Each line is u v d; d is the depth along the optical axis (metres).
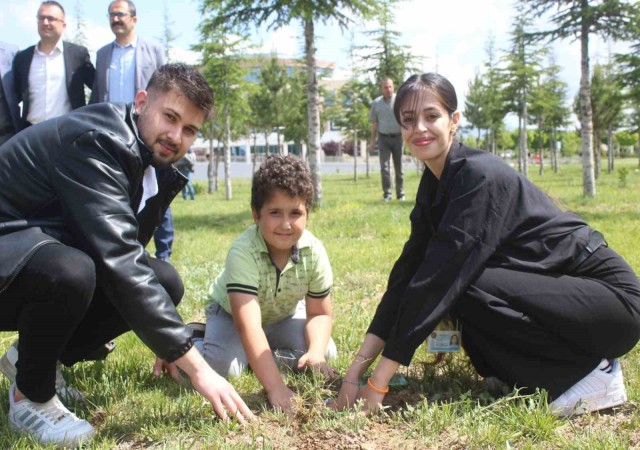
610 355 2.53
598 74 26.30
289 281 3.14
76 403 2.68
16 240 2.24
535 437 2.30
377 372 2.57
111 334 2.77
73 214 2.29
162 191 2.73
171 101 2.43
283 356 3.29
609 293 2.47
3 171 2.37
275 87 25.28
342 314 4.26
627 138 61.03
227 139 19.00
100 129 2.37
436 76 2.68
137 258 2.30
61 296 2.21
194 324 3.44
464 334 2.77
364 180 30.92
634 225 8.20
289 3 10.98
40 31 5.84
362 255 6.60
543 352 2.51
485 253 2.50
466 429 2.33
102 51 6.18
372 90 20.89
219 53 17.77
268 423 2.50
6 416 2.51
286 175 2.85
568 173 32.19
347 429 2.38
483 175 2.55
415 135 2.66
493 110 24.91
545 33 14.05
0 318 2.38
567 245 2.58
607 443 2.16
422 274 2.53
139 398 2.76
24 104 5.93
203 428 2.42
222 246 7.60
